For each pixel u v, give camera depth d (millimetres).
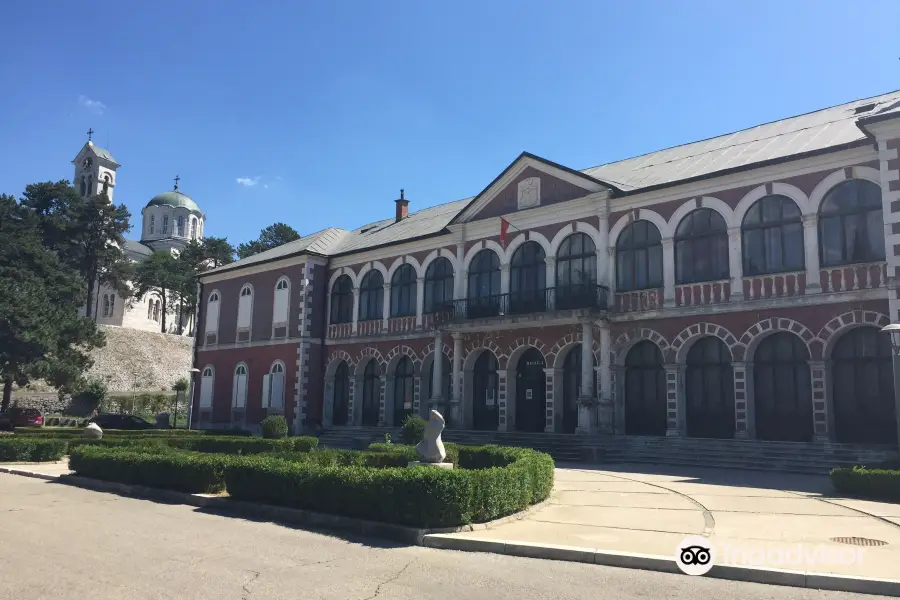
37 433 28734
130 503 13883
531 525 10867
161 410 56500
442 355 30688
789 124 25984
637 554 8641
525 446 25141
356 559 8891
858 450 18672
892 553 8672
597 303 25266
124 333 67250
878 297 19500
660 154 29375
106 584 7375
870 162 20062
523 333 28234
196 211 102188
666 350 23812
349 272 36000
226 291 41250
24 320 40500
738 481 16875
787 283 21406
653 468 20531
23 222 63656
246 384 38375
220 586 7352
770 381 21828
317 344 36250
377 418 33719
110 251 73688
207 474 14289
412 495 10453
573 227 27031
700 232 23641
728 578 7965
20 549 9195
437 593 7246
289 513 11906
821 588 7512
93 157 91250
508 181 29516
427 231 33312
